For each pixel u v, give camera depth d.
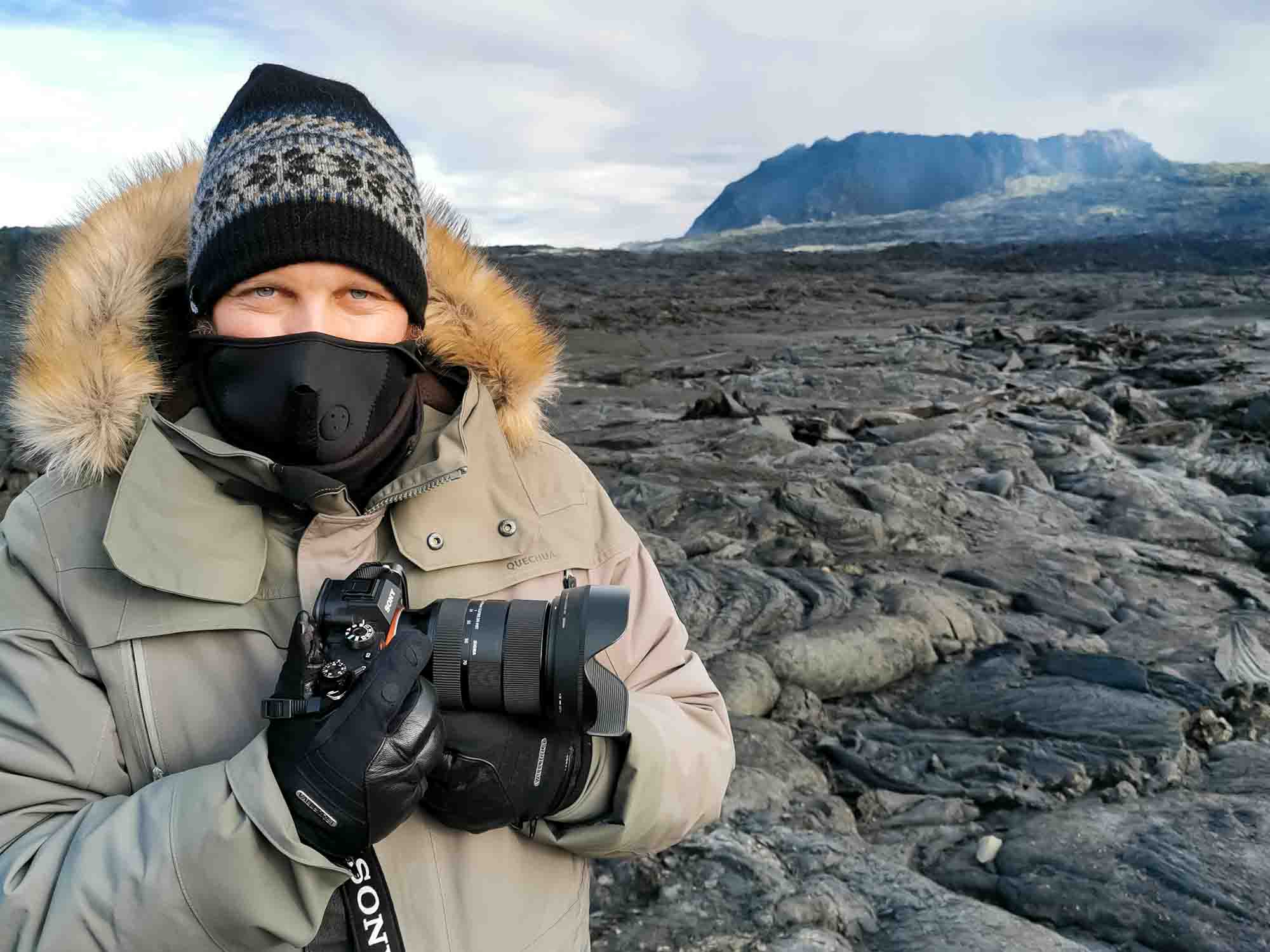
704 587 5.61
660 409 12.72
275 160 1.35
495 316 1.59
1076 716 4.45
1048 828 3.63
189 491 1.34
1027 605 5.84
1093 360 15.58
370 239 1.38
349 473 1.43
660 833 1.45
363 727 1.15
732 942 2.80
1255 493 8.70
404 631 1.23
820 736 4.44
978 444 9.31
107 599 1.32
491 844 1.41
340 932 1.33
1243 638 5.30
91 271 1.40
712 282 34.16
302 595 1.38
